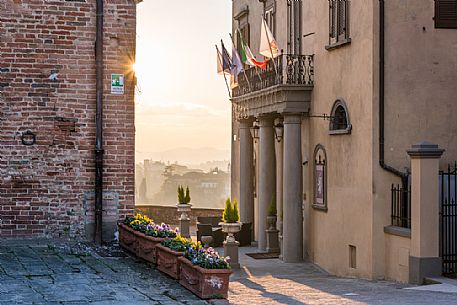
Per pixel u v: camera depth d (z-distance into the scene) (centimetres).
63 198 1534
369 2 1745
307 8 2208
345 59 1897
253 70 2495
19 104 1519
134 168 1564
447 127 1753
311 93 2162
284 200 2200
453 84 1758
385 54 1733
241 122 2700
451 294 1295
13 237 1512
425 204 1503
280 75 2214
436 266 1505
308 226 2197
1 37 1511
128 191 1562
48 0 1529
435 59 1752
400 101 1736
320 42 2088
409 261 1548
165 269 1286
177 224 3100
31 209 1520
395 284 1561
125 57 1562
